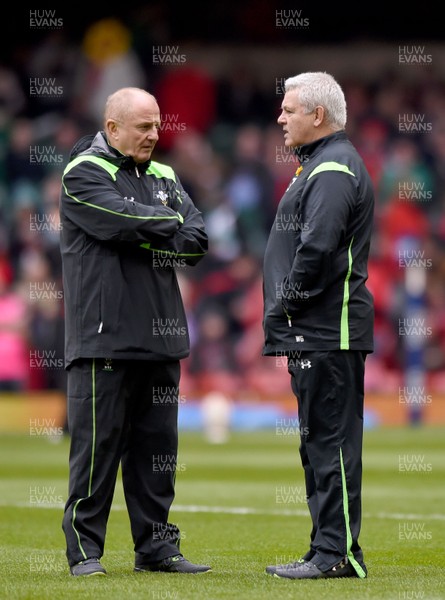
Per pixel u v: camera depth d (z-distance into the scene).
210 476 43.00
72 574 20.91
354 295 20.78
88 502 21.22
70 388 21.50
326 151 21.08
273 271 21.23
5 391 70.69
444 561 23.97
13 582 20.08
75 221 21.38
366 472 43.81
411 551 25.58
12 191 83.31
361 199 20.86
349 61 94.31
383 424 70.81
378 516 32.00
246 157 85.19
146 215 21.06
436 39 94.00
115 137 21.73
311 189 20.70
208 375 73.44
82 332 21.27
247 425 71.19
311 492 21.20
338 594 18.58
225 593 18.67
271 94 92.94
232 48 93.81
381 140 86.88
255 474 43.66
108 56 89.38
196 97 90.00
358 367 20.88
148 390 21.81
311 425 20.80
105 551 25.59
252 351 74.44
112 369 21.28
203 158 86.38
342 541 20.53
